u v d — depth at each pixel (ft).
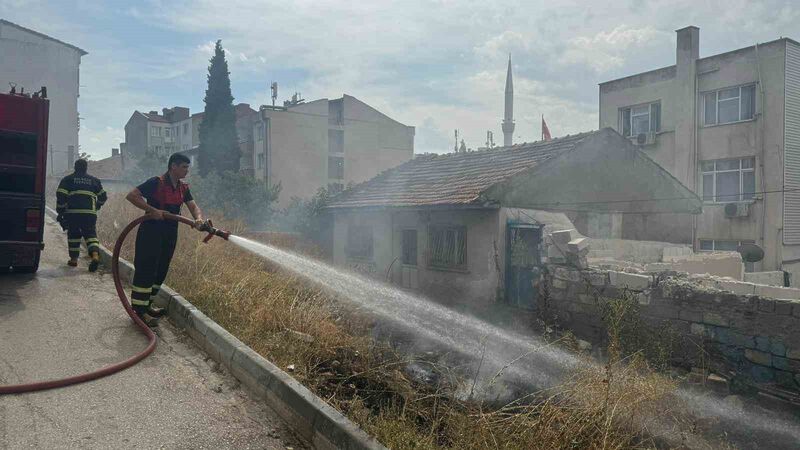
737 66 63.77
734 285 24.98
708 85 66.80
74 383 12.47
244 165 127.54
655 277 25.20
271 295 20.88
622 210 44.04
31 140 21.47
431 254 40.83
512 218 35.76
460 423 13.64
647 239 45.75
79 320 16.96
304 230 60.03
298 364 15.42
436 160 54.24
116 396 12.06
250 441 10.75
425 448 11.82
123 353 14.53
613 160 43.34
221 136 112.98
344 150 126.52
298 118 118.83
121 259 25.04
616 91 77.61
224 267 24.17
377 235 46.57
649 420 16.12
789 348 20.42
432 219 40.57
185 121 181.88
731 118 64.85
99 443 10.05
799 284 61.16
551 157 38.52
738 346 21.90
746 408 19.10
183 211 38.93
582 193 41.16
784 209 59.98
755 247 54.65
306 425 11.12
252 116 131.44
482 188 36.09
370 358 18.38
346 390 15.60
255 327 16.93
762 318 21.24
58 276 22.65
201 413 11.66
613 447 13.38
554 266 30.04
